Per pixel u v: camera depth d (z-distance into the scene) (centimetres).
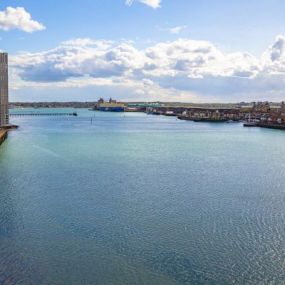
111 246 3619
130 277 3064
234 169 7838
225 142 13838
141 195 5497
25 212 4609
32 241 3709
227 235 3919
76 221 4297
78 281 2998
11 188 5825
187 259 3372
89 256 3406
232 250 3559
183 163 8569
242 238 3841
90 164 8188
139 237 3838
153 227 4131
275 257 3416
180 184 6281
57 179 6519
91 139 14200
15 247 3572
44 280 2995
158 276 3086
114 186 6053
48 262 3281
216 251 3534
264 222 4322
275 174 7300
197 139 14950
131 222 4275
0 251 3478
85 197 5338
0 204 4947
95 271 3147
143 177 6825
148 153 10312
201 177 6912
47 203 5006
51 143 12450
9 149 10631
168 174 7169
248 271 3175
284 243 3719
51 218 4391
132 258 3378
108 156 9538
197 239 3800
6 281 2975
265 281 3033
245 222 4319
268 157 9750
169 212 4669
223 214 4612
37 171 7238
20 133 16525
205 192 5728
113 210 4722
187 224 4228
